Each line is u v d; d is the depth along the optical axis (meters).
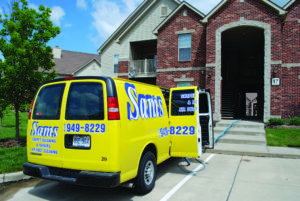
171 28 15.66
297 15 12.53
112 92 3.58
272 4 11.84
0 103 7.58
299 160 6.74
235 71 19.31
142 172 4.04
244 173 5.52
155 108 4.82
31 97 8.04
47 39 7.86
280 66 11.66
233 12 12.77
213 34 13.17
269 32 12.01
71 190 4.46
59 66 29.45
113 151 3.42
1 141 7.98
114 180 3.33
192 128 5.42
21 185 4.73
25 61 7.31
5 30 7.62
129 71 18.72
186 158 6.12
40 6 8.00
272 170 5.76
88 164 3.51
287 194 4.26
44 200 3.98
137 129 3.99
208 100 6.69
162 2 17.98
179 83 15.37
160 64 15.90
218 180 5.02
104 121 3.49
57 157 3.76
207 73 13.19
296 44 12.49
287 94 12.53
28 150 4.13
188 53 15.21
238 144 8.62
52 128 3.86
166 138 5.26
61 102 3.88
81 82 3.83
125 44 19.00
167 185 4.70
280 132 9.85
